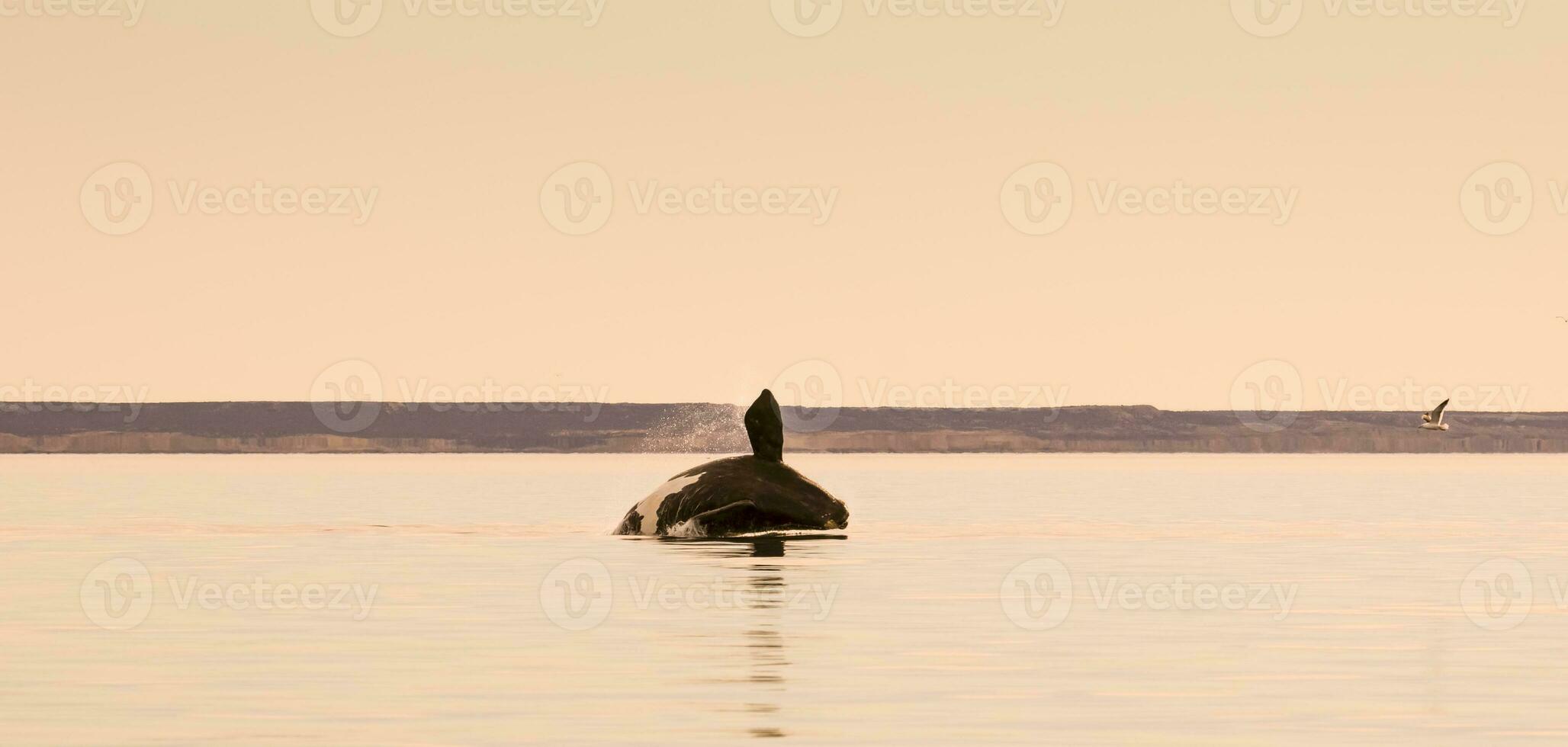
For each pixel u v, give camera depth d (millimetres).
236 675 59281
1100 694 55875
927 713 52625
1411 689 56656
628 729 50375
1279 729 50312
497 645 66062
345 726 50625
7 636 68312
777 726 50750
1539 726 50625
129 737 49125
